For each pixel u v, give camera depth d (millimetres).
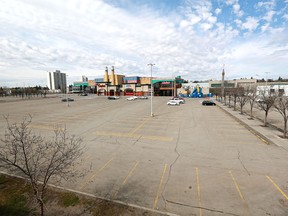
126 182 8906
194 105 45750
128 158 11852
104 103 52844
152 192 8023
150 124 22484
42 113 32438
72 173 9047
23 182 8844
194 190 8102
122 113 32125
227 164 10711
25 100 69312
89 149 13594
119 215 6590
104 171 10070
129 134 17828
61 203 7281
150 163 11039
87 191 8148
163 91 86562
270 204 7074
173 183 8734
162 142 15148
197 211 6754
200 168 10250
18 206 7160
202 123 22750
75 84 122500
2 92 106562
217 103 48875
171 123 22984
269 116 26797
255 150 12977
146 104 49219
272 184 8477
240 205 7039
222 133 17828
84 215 6590
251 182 8680
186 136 16875
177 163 10984
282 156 11797
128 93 92375
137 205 7137
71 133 18344
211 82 93375
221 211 6727
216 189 8148
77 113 32281
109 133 18266
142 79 88938
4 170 10000
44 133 18375
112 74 91625
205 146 13992
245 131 18547
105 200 7469
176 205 7113
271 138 15172
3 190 8219
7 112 34094
